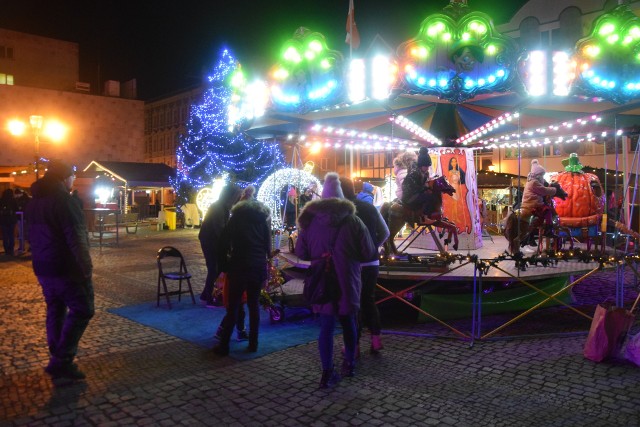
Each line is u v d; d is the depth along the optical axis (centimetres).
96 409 430
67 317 491
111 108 4225
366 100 666
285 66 685
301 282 871
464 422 406
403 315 770
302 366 539
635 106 859
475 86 616
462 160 1026
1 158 3719
